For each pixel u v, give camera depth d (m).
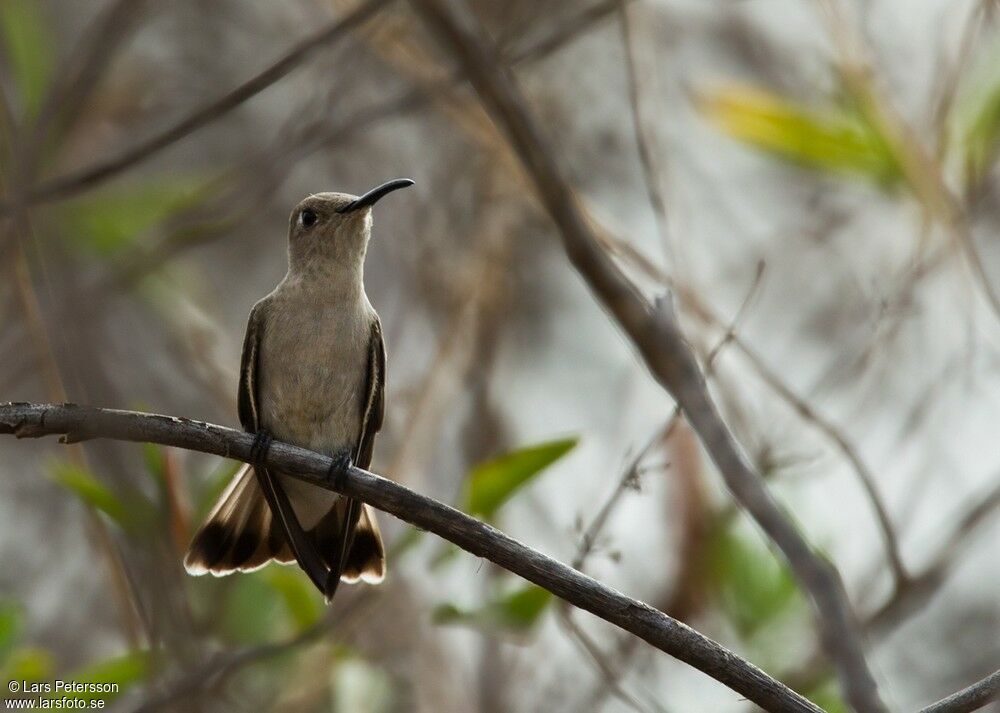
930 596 10.02
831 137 9.91
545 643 11.45
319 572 8.51
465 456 12.34
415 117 13.33
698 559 10.48
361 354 9.62
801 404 9.73
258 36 14.76
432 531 7.03
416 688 10.80
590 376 13.86
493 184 12.91
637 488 8.72
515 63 9.10
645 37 10.11
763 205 13.88
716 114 10.26
